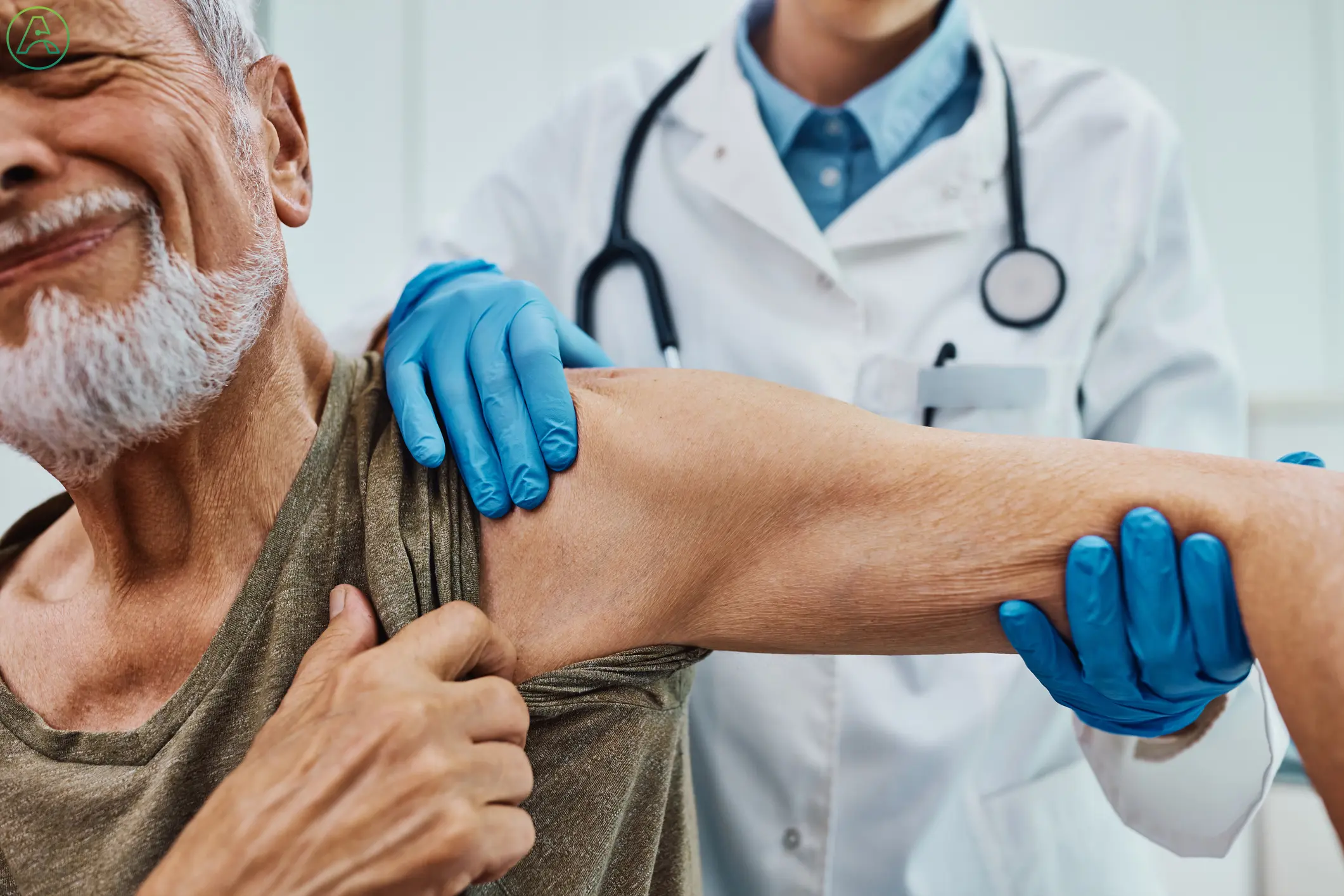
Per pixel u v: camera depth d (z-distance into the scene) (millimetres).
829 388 1194
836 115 1293
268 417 772
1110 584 665
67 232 665
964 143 1250
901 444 735
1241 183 1994
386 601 721
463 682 679
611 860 759
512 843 642
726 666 1138
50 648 794
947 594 705
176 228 688
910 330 1222
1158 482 676
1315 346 1976
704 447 755
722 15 2150
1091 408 1249
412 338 934
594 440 788
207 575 778
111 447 720
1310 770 574
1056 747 1177
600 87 1445
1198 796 985
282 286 773
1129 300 1244
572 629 746
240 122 743
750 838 1141
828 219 1325
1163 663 676
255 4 840
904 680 1157
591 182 1383
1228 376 1222
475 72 2174
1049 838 1173
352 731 629
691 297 1267
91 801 695
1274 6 1958
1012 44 2057
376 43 2127
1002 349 1207
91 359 671
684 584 748
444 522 768
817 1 1204
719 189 1274
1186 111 2006
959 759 1132
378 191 2133
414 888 616
